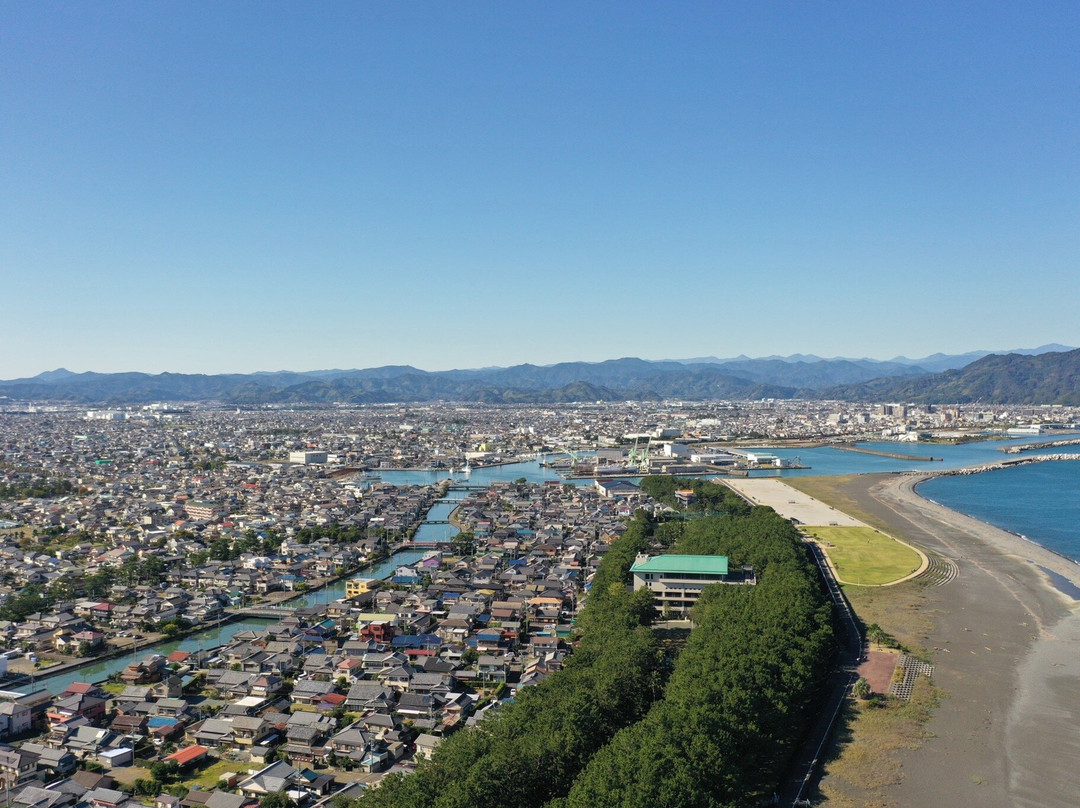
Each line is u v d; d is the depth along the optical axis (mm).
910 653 175875
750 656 142375
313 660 169875
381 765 128750
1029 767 125312
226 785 120625
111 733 135125
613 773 101188
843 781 120625
